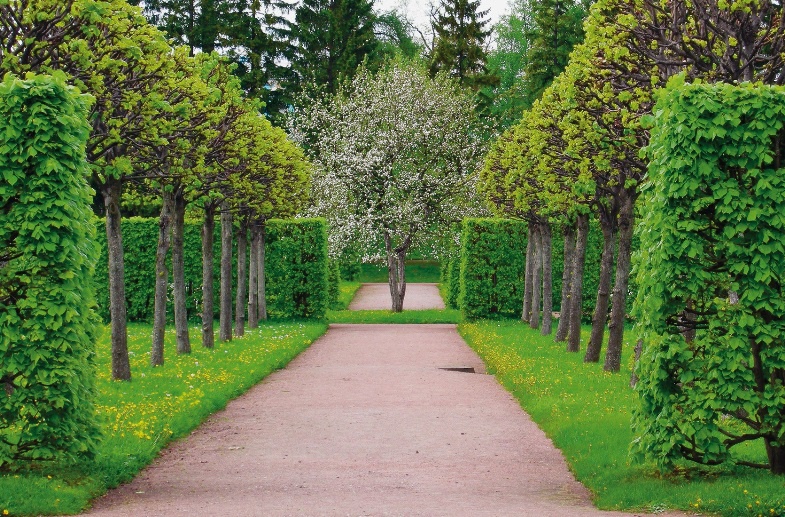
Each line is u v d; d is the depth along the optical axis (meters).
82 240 9.53
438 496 8.69
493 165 28.34
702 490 8.22
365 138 39.66
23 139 9.16
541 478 9.68
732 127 8.60
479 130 42.06
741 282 8.71
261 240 34.16
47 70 12.09
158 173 17.39
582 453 10.45
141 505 8.30
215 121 16.86
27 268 9.15
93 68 12.98
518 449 11.23
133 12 13.84
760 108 8.57
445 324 36.44
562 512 7.89
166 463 10.41
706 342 8.74
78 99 9.72
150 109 14.16
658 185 8.89
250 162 21.66
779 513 7.55
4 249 9.27
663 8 13.20
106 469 9.52
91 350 9.83
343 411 14.16
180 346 21.89
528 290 33.28
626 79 14.27
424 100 40.34
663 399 8.94
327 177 39.09
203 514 7.82
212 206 23.39
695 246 8.66
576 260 22.66
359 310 42.19
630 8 13.48
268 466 10.20
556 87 18.05
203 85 16.36
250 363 19.59
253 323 31.83
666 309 8.91
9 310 9.09
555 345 24.31
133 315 34.16
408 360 22.16
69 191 9.33
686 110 8.66
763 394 8.62
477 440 11.79
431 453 10.96
